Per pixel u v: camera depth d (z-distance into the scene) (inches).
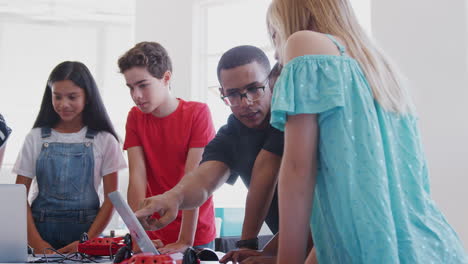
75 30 191.3
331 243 38.1
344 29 40.0
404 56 125.3
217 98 177.0
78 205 81.1
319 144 37.4
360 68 38.3
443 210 116.8
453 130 116.6
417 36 123.3
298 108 36.4
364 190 35.2
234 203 165.5
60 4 190.7
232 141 61.3
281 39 42.5
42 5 190.2
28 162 83.8
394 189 36.2
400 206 35.8
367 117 36.4
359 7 147.0
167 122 83.4
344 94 36.6
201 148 81.8
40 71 188.9
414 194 37.8
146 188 86.4
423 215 37.3
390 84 39.4
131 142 84.4
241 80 53.4
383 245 33.9
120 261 47.9
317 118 37.1
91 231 78.5
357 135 36.3
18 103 186.5
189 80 175.0
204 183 59.2
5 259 52.7
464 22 116.0
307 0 41.5
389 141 37.2
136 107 87.7
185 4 176.7
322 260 40.0
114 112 188.7
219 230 153.9
